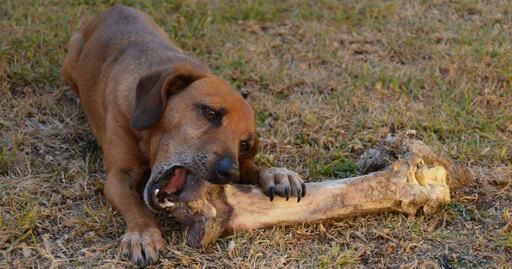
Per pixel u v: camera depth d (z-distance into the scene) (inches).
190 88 194.5
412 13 361.4
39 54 303.3
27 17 328.8
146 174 221.0
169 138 192.5
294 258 191.0
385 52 327.3
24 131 254.5
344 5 370.0
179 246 191.0
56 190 222.5
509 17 354.6
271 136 260.1
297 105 281.1
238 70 309.1
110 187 205.8
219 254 189.3
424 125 263.9
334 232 203.8
